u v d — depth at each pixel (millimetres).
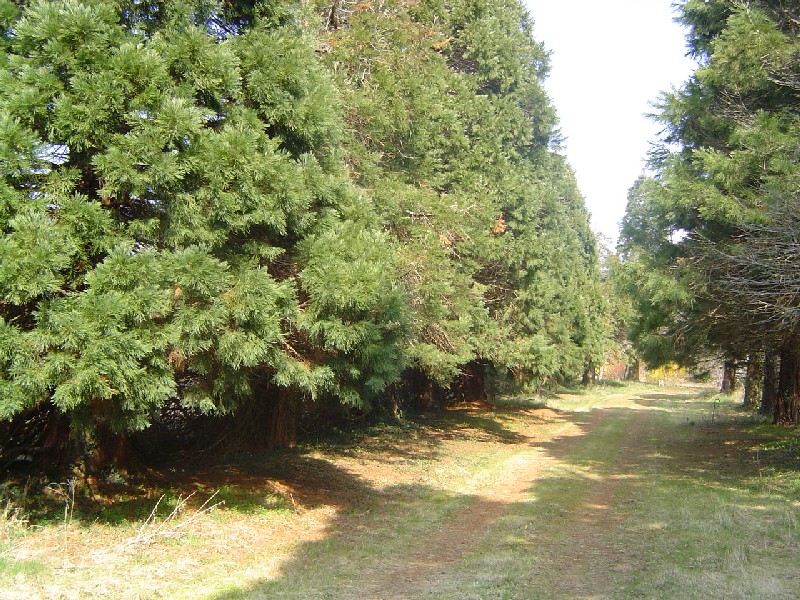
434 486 12680
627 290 14203
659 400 39188
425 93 13711
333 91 9227
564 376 30031
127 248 6156
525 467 15156
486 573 6801
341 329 7594
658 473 13367
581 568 6961
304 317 7594
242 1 8305
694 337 13375
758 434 17125
